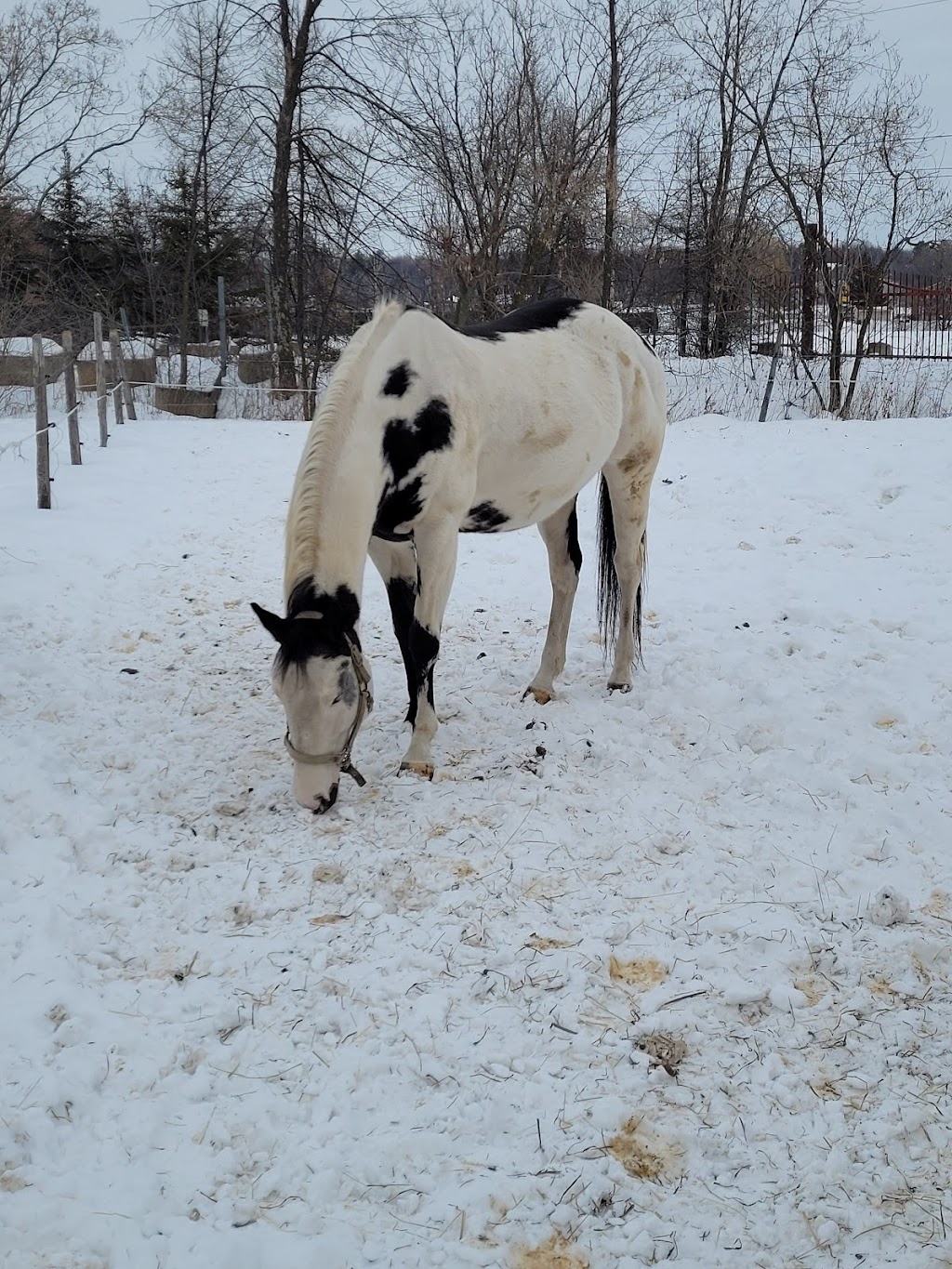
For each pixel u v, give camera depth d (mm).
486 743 4723
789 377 20031
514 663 5758
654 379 5332
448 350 4219
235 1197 2389
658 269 27531
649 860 3770
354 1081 2738
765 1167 2488
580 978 3119
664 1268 2236
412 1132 2564
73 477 9969
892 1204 2389
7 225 24125
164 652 5828
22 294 24750
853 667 5418
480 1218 2332
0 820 3938
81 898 3512
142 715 4980
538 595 7047
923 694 4988
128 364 21172
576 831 3959
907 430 11891
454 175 21562
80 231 28469
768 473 10047
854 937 3301
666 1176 2463
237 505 9414
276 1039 2891
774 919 3398
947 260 25750
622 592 5379
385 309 4129
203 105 25500
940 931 3322
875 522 8219
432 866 3721
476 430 4305
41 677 5336
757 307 23328
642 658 5633
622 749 4586
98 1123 2592
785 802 4121
